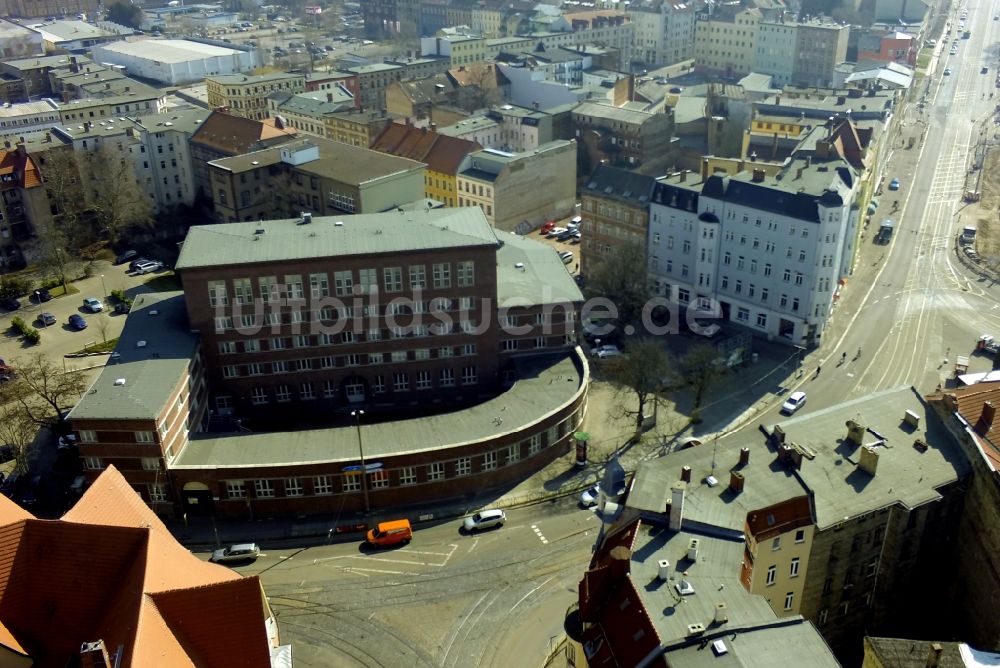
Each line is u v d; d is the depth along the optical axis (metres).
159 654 60.03
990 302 156.00
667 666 57.31
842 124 165.75
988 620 76.00
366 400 125.12
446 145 198.50
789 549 73.50
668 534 69.56
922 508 76.81
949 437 83.50
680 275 154.38
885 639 68.56
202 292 113.06
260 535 99.31
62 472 111.62
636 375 114.50
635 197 157.25
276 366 120.00
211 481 99.81
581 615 68.00
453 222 123.25
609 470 109.06
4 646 62.94
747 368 134.50
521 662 81.44
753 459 79.00
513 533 98.81
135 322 118.56
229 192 176.38
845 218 136.50
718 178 143.12
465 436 105.00
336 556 95.75
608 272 147.50
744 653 58.12
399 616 87.19
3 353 145.00
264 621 65.38
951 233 188.62
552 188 199.12
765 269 140.75
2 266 181.88
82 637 66.56
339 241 117.19
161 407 97.69
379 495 103.00
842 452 81.12
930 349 138.88
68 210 185.12
